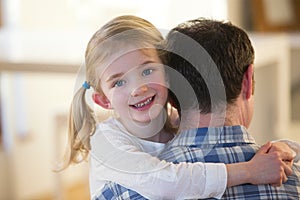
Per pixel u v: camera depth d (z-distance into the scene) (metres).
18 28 3.79
